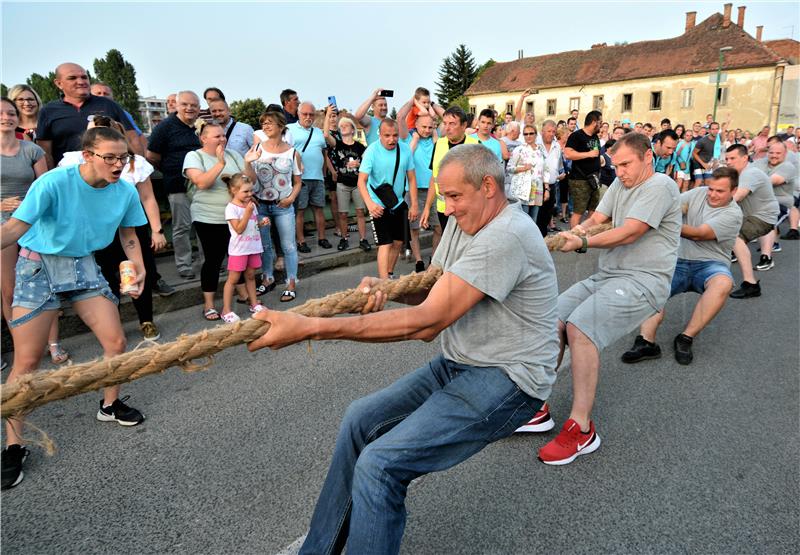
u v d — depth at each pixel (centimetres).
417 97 558
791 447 251
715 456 243
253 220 409
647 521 200
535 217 623
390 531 144
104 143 215
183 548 186
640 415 281
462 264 151
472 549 186
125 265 245
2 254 305
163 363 117
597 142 672
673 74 2711
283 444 252
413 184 468
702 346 381
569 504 210
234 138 506
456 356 174
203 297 466
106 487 219
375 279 167
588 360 242
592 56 3194
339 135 591
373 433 168
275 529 196
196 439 256
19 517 201
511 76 3431
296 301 461
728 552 185
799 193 771
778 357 359
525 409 167
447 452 156
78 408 286
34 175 333
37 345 230
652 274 270
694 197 375
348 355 361
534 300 163
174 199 468
